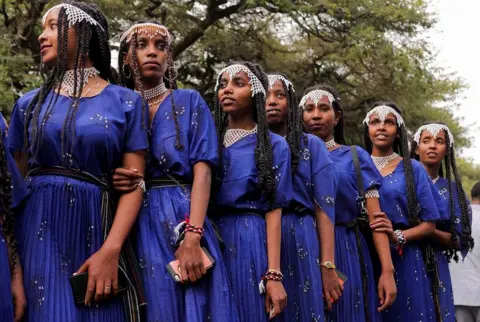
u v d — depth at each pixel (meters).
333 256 4.35
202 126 3.78
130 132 3.60
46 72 3.73
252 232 3.92
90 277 3.33
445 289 5.49
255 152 4.03
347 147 4.99
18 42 12.02
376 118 5.45
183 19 13.72
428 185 5.39
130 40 3.92
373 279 4.87
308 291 4.16
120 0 12.00
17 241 3.40
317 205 4.37
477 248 6.71
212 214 4.03
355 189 4.84
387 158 5.46
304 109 4.99
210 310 3.53
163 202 3.65
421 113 15.02
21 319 3.30
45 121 3.46
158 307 3.50
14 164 3.43
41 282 3.31
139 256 3.59
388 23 14.60
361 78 15.00
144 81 3.89
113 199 3.59
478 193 7.57
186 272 3.50
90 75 3.66
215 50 15.08
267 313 3.87
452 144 5.95
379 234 4.91
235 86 4.12
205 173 3.70
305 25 14.59
